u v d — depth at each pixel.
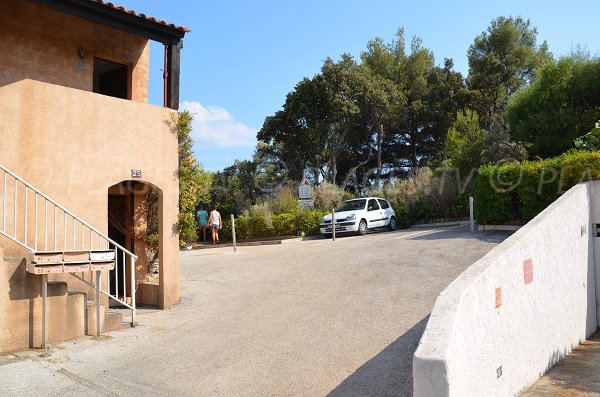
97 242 9.02
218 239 24.88
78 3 8.86
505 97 35.66
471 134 26.62
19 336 7.00
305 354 6.39
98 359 6.59
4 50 9.22
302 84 35.88
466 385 4.15
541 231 7.00
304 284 10.41
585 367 7.02
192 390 5.51
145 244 10.83
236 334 7.50
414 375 3.56
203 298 10.20
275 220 22.52
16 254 7.90
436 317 4.06
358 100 36.34
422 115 39.19
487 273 5.05
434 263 10.98
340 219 20.36
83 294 7.82
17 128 8.15
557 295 7.52
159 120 10.16
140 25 9.81
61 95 8.69
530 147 20.70
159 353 6.81
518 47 39.03
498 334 5.20
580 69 19.64
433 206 22.78
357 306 8.35
